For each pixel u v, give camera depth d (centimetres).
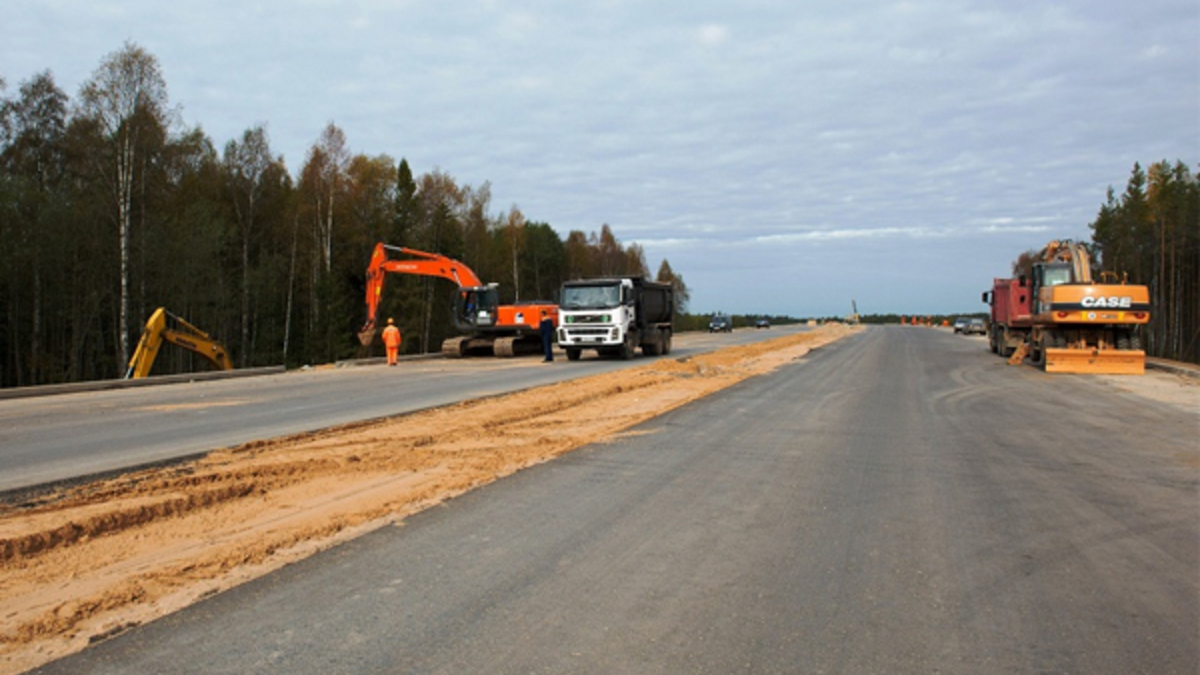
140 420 1244
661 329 3177
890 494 715
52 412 1388
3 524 575
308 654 372
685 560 520
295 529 576
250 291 4253
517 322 3148
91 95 3133
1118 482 775
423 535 568
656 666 363
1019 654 381
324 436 1027
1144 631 412
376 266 3164
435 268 3244
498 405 1355
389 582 471
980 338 5266
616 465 828
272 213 4603
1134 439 1041
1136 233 5059
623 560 517
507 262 6712
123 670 354
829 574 496
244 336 4194
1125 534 593
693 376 1994
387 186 5428
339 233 4788
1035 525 616
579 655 374
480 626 407
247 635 393
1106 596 463
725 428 1097
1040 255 2698
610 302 2739
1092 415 1287
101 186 3278
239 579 475
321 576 481
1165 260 4641
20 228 3056
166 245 3562
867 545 559
